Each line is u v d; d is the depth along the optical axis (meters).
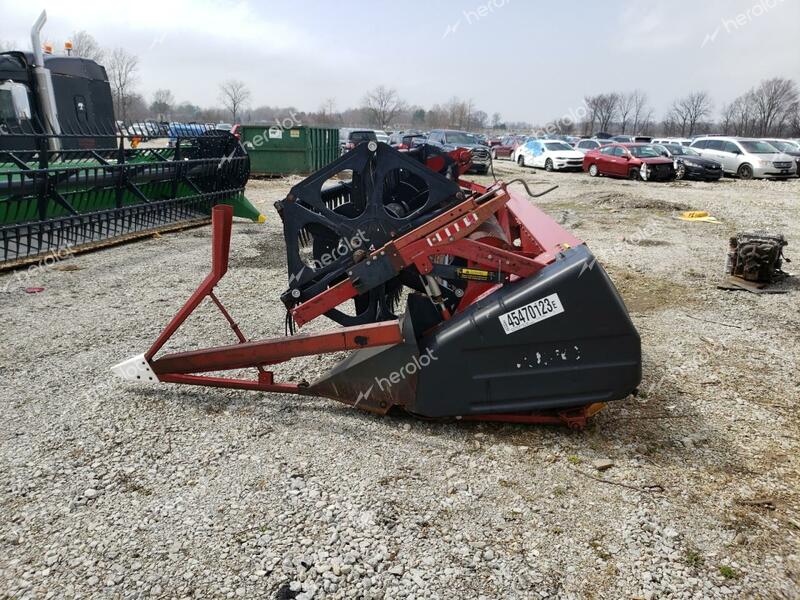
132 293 6.53
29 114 9.39
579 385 3.40
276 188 16.61
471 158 4.60
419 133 29.31
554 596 2.41
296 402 4.00
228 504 2.93
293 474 3.18
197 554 2.60
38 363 4.62
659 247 9.33
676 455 3.45
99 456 3.34
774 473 3.29
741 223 11.72
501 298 3.39
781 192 17.20
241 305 6.16
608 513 2.92
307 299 3.86
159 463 3.28
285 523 2.80
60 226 7.72
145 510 2.88
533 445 3.50
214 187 10.79
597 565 2.58
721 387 4.36
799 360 4.87
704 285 7.12
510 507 2.95
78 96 11.02
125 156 9.27
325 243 4.20
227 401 4.01
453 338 3.39
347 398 3.77
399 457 3.36
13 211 7.36
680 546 2.70
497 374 3.41
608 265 8.09
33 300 6.23
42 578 2.45
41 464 3.25
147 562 2.55
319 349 3.68
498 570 2.54
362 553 2.62
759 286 6.94
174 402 3.99
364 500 2.98
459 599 2.38
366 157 3.61
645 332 5.50
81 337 5.19
